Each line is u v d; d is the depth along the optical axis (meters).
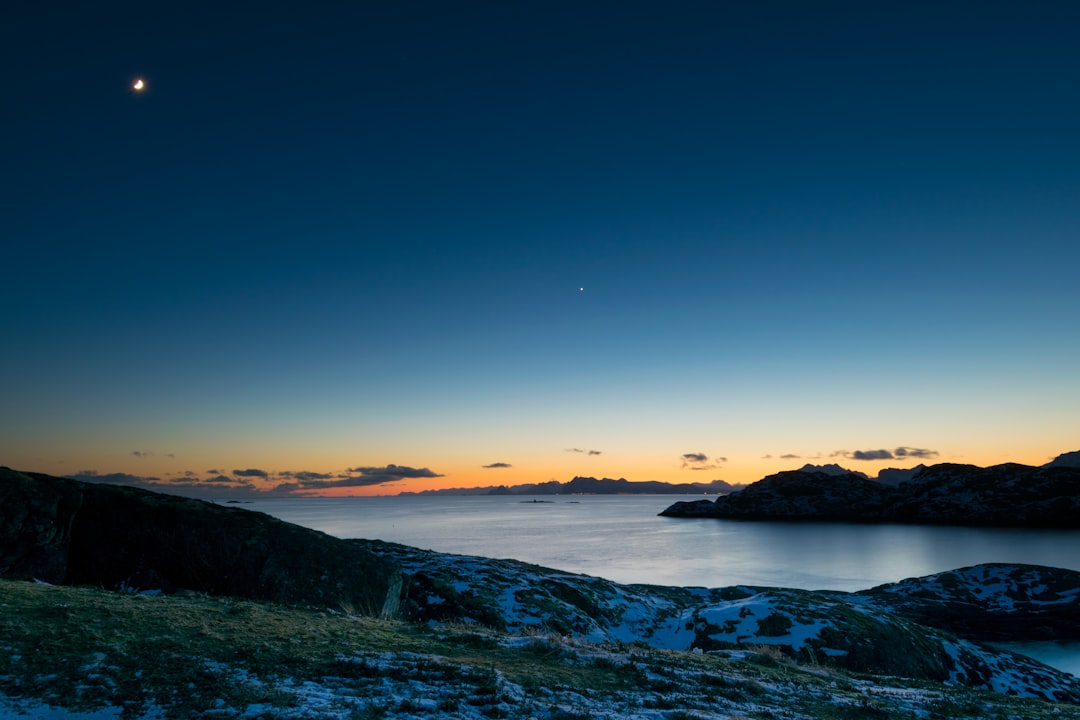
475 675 13.12
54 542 28.06
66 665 10.90
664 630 57.12
